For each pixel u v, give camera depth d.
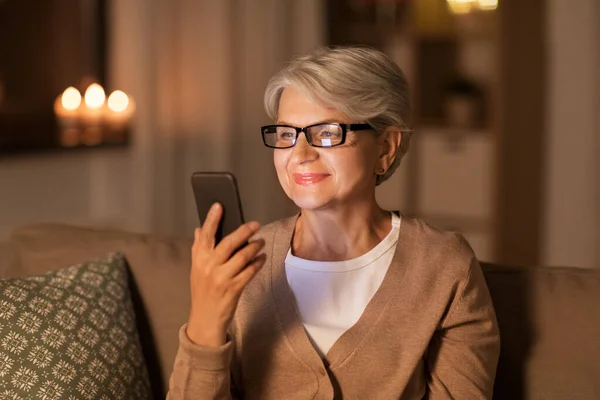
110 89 3.13
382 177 1.28
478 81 4.25
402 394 1.19
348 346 1.18
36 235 1.72
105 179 3.19
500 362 1.35
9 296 1.37
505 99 3.82
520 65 3.91
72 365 1.33
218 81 3.59
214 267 1.04
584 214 3.88
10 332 1.32
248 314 1.25
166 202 3.44
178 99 3.44
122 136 3.18
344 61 1.15
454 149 3.94
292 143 1.17
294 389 1.21
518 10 3.87
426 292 1.20
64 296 1.42
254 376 1.24
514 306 1.37
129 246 1.63
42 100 2.83
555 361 1.32
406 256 1.23
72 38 2.95
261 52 3.74
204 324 1.07
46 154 2.90
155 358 1.55
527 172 3.95
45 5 2.82
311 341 1.22
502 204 3.88
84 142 3.00
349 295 1.23
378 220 1.28
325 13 4.04
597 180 3.84
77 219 3.07
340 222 1.23
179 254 1.61
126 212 3.29
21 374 1.29
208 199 1.07
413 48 4.08
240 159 3.72
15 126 2.72
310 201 1.16
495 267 1.44
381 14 4.15
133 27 3.21
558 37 3.84
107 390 1.35
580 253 3.90
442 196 4.00
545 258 3.97
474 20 3.98
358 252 1.25
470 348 1.21
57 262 1.65
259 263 1.06
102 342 1.40
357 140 1.16
